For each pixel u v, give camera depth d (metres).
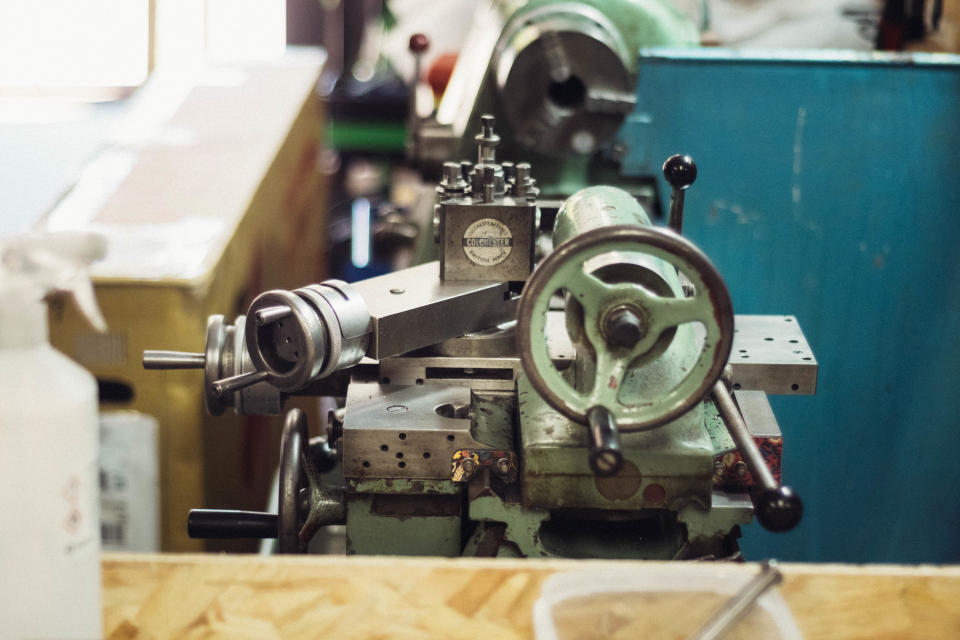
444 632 0.84
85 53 4.35
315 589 0.87
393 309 1.40
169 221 2.09
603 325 1.13
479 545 1.37
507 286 1.54
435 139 2.28
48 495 0.70
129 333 1.78
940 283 2.18
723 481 1.36
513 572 0.89
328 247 3.94
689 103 2.15
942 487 2.26
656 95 2.16
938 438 2.24
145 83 3.35
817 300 2.22
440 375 1.51
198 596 0.87
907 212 2.16
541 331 1.12
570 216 1.43
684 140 2.18
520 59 2.14
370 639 0.83
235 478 2.19
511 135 2.31
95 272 1.77
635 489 1.28
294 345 1.30
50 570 0.71
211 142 2.69
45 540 0.70
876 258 2.19
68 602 0.72
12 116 4.42
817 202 2.18
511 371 1.50
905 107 2.11
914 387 2.23
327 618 0.85
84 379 0.73
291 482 1.43
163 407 1.82
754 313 2.24
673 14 2.39
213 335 1.46
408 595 0.87
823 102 2.12
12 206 3.91
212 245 1.95
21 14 4.29
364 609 0.86
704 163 2.18
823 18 2.84
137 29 4.31
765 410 1.46
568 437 1.28
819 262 2.21
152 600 0.86
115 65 4.42
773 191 2.18
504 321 1.56
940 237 2.16
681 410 1.14
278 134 2.79
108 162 2.50
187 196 2.26
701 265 1.09
